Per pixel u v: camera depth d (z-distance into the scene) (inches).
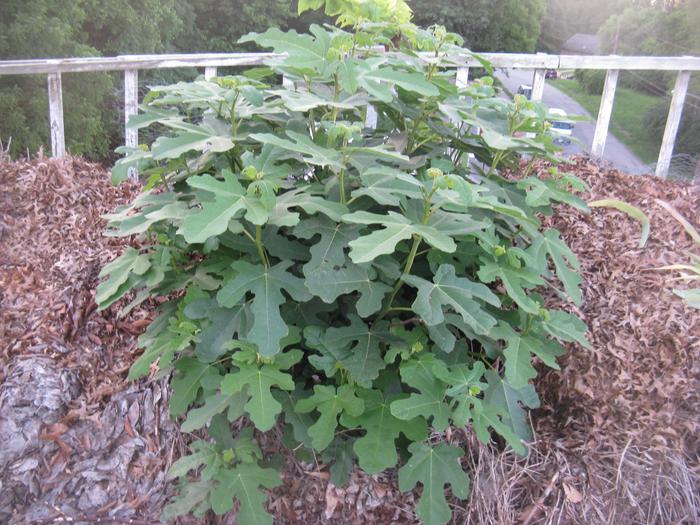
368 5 92.2
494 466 81.2
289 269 81.4
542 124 91.0
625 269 103.4
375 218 68.2
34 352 93.0
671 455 80.9
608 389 86.5
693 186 127.5
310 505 79.3
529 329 81.3
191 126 80.6
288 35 76.9
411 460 71.0
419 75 78.3
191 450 79.3
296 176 88.7
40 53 277.1
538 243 84.0
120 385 92.0
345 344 74.1
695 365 87.3
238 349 80.1
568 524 77.2
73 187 127.3
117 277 83.6
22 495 79.4
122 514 78.7
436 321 66.0
